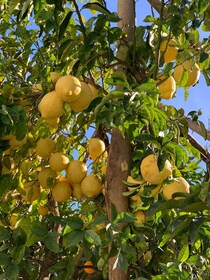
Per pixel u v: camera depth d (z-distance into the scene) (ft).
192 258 5.59
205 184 4.59
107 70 6.69
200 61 6.04
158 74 6.26
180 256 5.45
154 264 6.47
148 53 6.22
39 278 6.90
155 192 5.35
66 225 5.30
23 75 7.75
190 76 6.36
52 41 7.23
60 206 8.10
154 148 5.38
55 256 7.09
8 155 6.13
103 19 5.85
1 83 7.50
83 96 5.57
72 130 6.84
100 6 5.84
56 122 5.99
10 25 8.20
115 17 5.83
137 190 5.61
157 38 6.23
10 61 7.42
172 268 5.32
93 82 6.10
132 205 5.81
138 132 5.67
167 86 6.18
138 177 5.57
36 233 5.51
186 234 5.00
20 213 7.06
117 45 6.33
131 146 6.02
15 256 5.47
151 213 4.78
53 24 6.40
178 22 5.97
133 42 6.14
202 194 4.58
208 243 6.13
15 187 6.28
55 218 5.69
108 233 5.11
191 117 6.85
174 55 6.31
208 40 6.18
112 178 5.80
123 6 6.38
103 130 6.79
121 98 5.23
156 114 5.15
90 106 5.71
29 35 7.66
